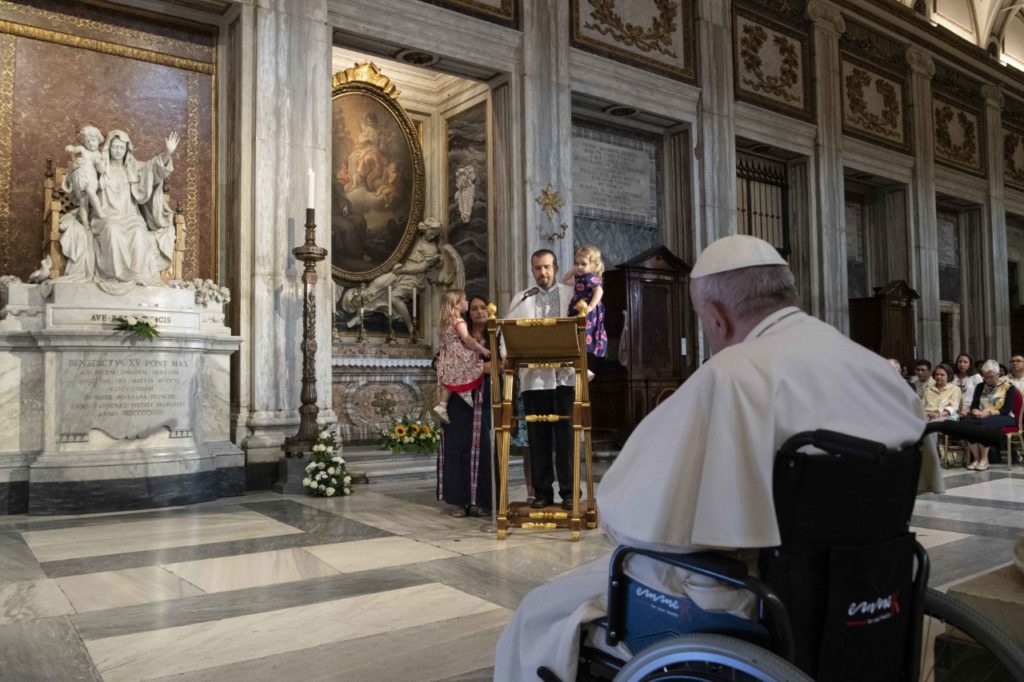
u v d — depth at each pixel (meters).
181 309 7.08
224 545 5.02
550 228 10.45
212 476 7.11
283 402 8.07
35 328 6.59
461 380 6.02
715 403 1.48
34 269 7.62
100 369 6.61
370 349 11.04
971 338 18.67
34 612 3.54
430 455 9.05
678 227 12.52
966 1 18.77
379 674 2.76
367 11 9.05
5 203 7.51
